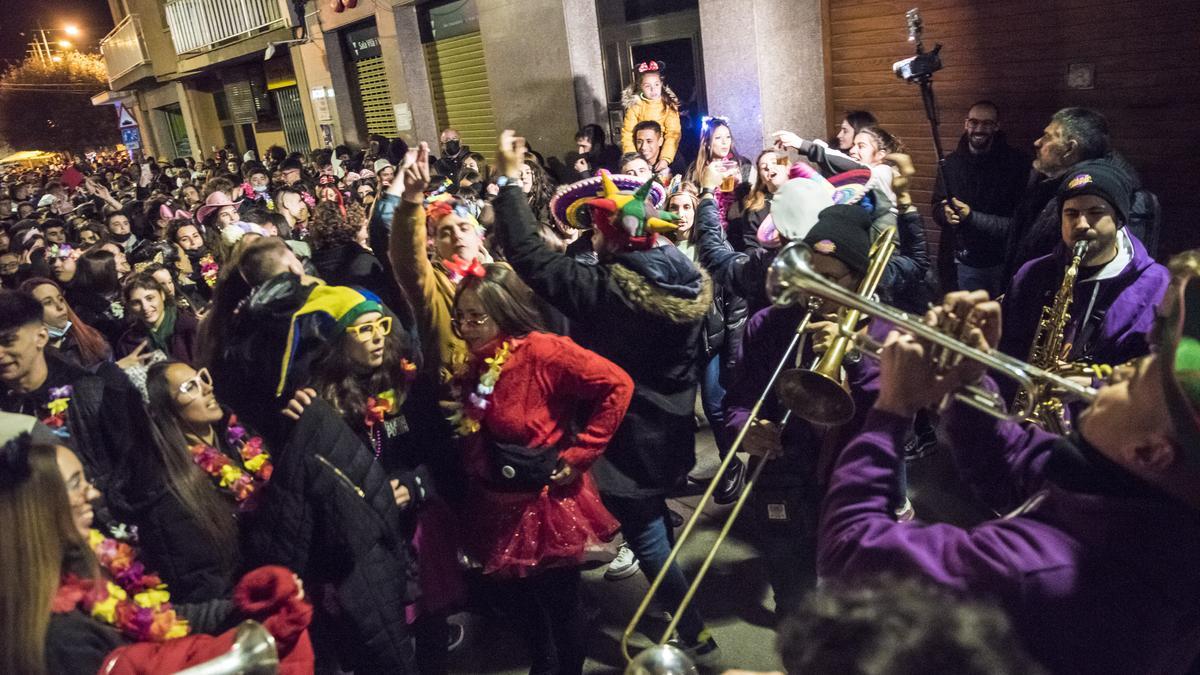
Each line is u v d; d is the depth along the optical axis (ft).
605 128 30.96
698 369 10.26
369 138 48.44
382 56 43.24
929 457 14.64
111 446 9.93
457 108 39.32
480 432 9.49
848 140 18.07
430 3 38.52
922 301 11.30
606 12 29.66
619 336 9.73
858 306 4.75
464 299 9.36
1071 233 8.94
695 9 26.40
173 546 8.69
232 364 10.28
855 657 3.07
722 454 13.96
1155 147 17.42
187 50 67.26
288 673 6.61
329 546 8.59
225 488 8.96
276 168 41.68
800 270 4.80
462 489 10.02
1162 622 4.00
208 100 75.66
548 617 10.06
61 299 13.97
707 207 13.41
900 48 20.97
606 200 9.69
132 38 80.84
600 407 9.24
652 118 23.12
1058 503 4.21
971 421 5.40
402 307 12.12
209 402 9.04
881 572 4.18
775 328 8.66
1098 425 4.00
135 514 8.70
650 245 9.73
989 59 19.53
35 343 10.93
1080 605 4.02
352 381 9.16
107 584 6.51
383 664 8.73
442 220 10.57
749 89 23.66
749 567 12.49
